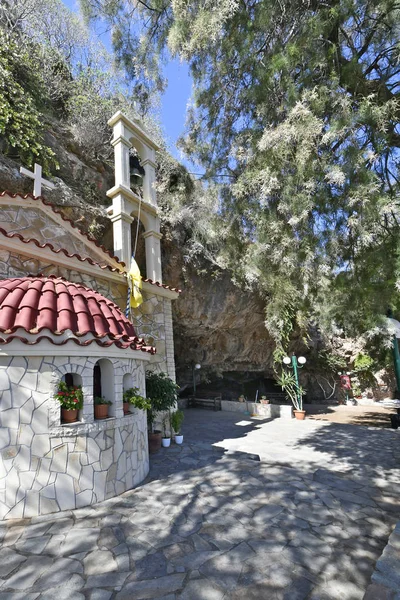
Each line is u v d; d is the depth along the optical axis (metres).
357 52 5.64
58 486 4.30
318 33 5.12
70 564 3.14
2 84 8.42
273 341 18.95
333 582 2.88
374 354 17.94
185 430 10.82
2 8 10.57
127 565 3.12
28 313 4.55
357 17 5.26
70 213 9.29
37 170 7.02
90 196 10.41
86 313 5.13
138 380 6.06
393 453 7.68
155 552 3.35
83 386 4.71
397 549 3.15
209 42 5.70
